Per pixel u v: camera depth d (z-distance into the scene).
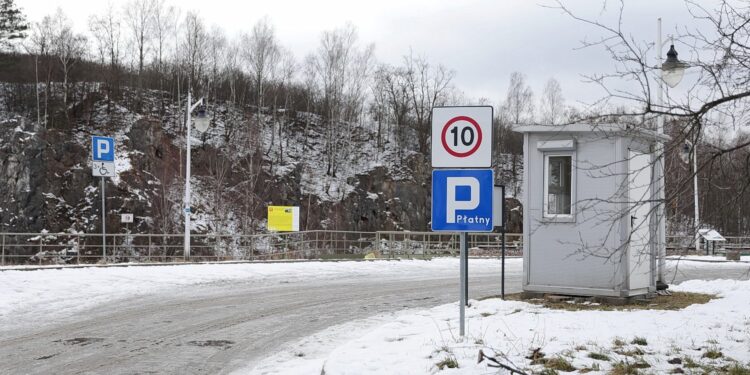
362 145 74.31
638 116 6.93
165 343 10.30
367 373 7.04
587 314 10.92
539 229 13.19
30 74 65.88
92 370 8.43
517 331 9.33
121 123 59.91
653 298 13.25
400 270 24.94
